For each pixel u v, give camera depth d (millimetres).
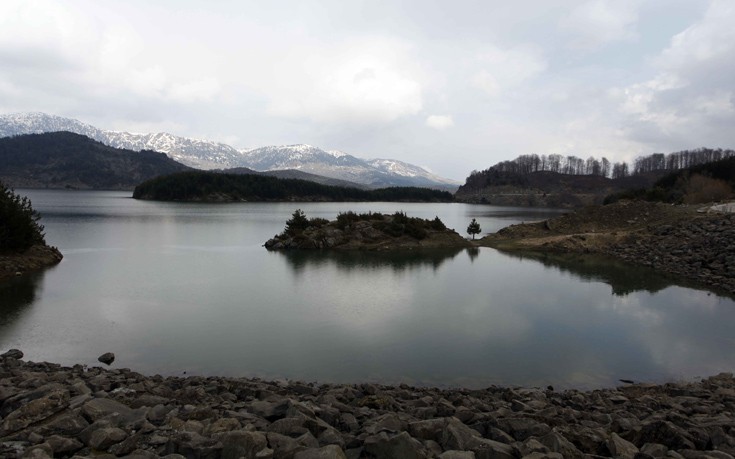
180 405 11891
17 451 8492
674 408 13242
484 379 16922
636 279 37844
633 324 24359
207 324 23172
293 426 9906
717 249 43500
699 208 68938
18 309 25656
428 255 53062
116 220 95812
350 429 10656
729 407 13477
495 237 69562
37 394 11750
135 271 38844
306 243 57469
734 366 18750
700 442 9914
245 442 8664
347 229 61375
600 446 9656
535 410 12648
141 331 21938
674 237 51750
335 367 17734
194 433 9250
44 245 44312
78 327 22438
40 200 175125
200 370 17281
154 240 63375
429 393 14984
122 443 8969
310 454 8383
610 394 15125
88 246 55406
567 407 13336
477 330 22859
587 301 29531
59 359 18234
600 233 61125
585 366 18406
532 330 23062
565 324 24203
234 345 20062
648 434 10219
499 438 9961
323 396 13094
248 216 119000
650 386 16141
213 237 68375
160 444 9125
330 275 38438
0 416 10961
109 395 12586
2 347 19516
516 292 32156
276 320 24031
